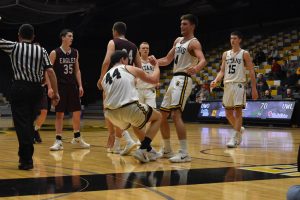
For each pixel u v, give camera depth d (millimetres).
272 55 16875
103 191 3146
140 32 21766
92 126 12719
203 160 4887
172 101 4781
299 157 2244
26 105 4172
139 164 4555
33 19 17234
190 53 4836
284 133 9711
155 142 7191
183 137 4777
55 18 17750
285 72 14609
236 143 6500
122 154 5367
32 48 4207
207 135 8922
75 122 6238
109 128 5766
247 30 20969
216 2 18453
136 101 4488
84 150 5980
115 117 4582
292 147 6449
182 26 4922
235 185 3410
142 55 6555
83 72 23484
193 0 18219
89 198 2910
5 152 5664
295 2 18375
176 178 3703
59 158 5059
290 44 17797
